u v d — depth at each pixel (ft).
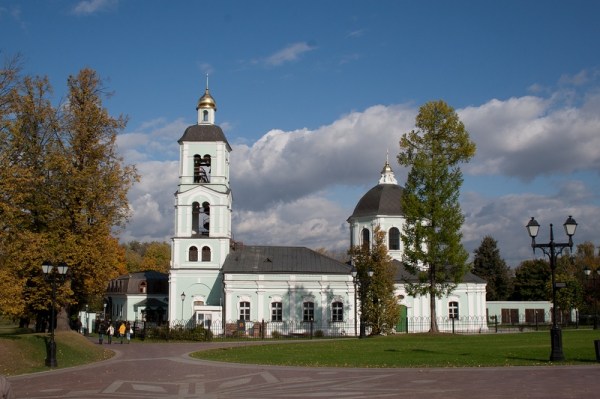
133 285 281.95
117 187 144.15
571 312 272.31
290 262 224.33
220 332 209.77
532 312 281.54
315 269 222.28
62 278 135.33
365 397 63.46
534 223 96.94
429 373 82.23
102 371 99.45
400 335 174.81
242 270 217.56
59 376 93.50
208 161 225.15
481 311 234.99
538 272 332.39
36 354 114.32
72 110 142.41
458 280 175.63
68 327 148.15
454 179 174.50
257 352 126.11
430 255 172.65
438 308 233.35
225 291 215.92
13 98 122.62
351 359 104.47
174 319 218.38
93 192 139.03
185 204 222.07
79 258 136.36
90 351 129.90
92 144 142.41
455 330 230.89
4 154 115.75
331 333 217.36
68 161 137.80
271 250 229.66
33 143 137.69
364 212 247.09
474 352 111.34
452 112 175.11
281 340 184.65
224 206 223.30
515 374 78.33
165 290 283.38
